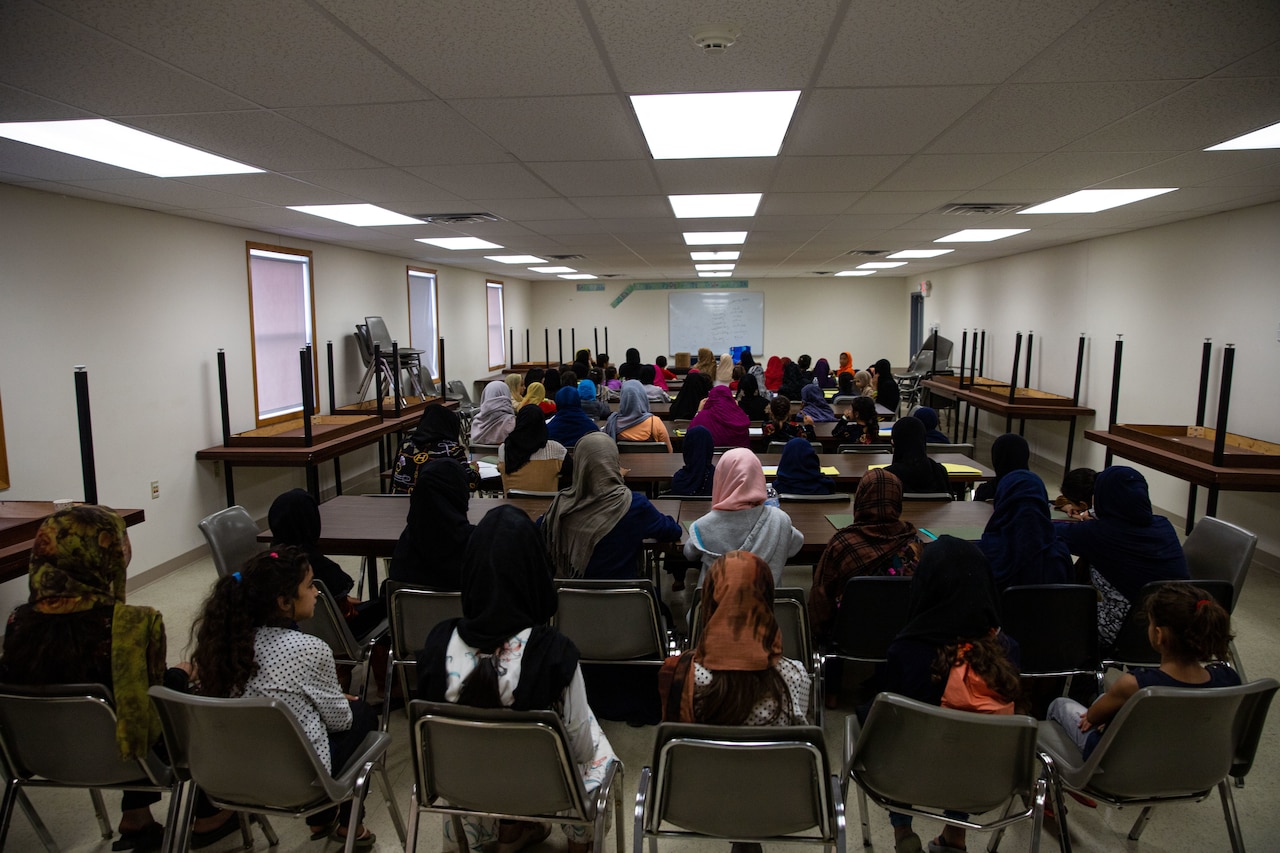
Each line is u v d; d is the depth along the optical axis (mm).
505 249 7578
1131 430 5086
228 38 1861
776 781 1511
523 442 3908
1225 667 1799
